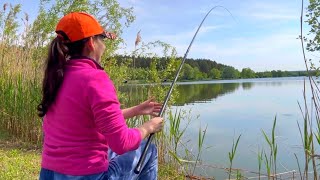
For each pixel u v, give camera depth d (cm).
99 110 189
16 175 428
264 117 1042
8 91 683
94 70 197
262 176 500
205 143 689
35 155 544
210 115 1071
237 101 1550
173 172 492
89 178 198
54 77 198
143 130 212
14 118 670
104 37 216
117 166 217
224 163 555
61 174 199
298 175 497
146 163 237
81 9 589
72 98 194
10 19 777
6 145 605
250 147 666
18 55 725
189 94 1803
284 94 1928
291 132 798
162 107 263
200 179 482
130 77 575
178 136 498
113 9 595
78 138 197
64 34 202
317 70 375
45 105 204
